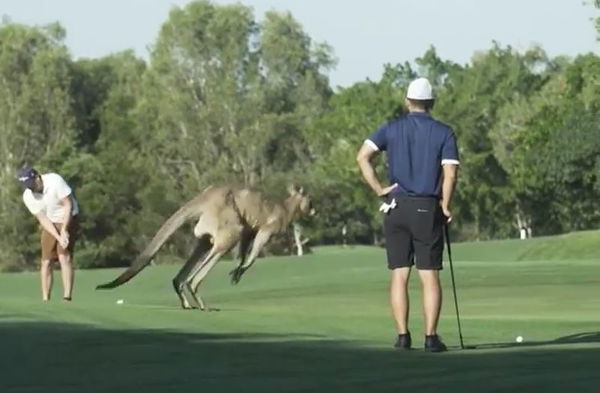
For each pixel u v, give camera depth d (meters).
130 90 151.38
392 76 174.88
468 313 31.30
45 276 32.44
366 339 20.17
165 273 56.06
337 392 13.29
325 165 150.00
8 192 128.62
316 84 159.62
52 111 139.50
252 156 145.25
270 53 152.62
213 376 14.78
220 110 145.12
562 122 119.31
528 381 13.75
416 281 45.38
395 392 13.19
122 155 135.62
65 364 15.99
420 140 18.77
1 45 140.25
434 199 18.80
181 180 143.88
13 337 19.02
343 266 60.19
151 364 15.96
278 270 58.56
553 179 115.88
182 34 147.12
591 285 43.16
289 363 16.06
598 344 19.62
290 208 30.72
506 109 158.50
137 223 129.75
